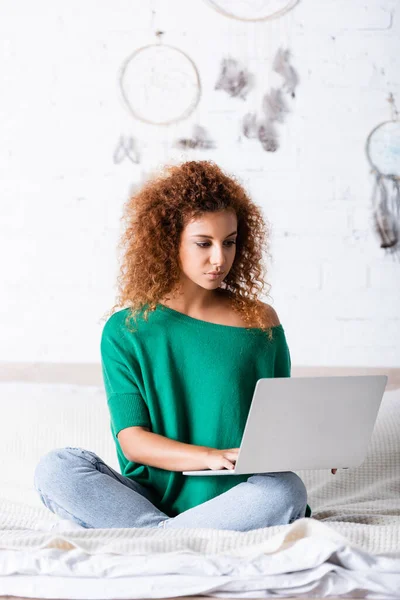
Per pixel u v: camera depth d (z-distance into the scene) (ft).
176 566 4.83
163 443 6.22
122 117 10.16
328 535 5.00
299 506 5.96
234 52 10.14
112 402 6.54
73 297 10.10
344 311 10.10
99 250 10.12
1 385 9.40
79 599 4.83
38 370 9.96
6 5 10.14
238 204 6.72
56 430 8.46
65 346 10.10
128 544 5.02
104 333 6.73
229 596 4.81
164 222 6.57
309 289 10.11
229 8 10.12
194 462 6.04
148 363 6.54
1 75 10.16
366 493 7.50
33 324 10.09
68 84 10.16
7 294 10.12
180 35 10.13
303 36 10.12
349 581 4.79
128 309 6.75
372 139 10.14
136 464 6.66
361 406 5.81
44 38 10.14
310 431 5.74
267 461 5.74
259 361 6.61
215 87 10.14
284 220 10.14
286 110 10.14
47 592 4.85
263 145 10.14
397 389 9.36
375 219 10.12
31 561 4.91
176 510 6.39
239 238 6.95
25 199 10.15
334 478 7.94
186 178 6.57
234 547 5.16
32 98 10.16
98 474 6.17
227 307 6.77
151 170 10.13
